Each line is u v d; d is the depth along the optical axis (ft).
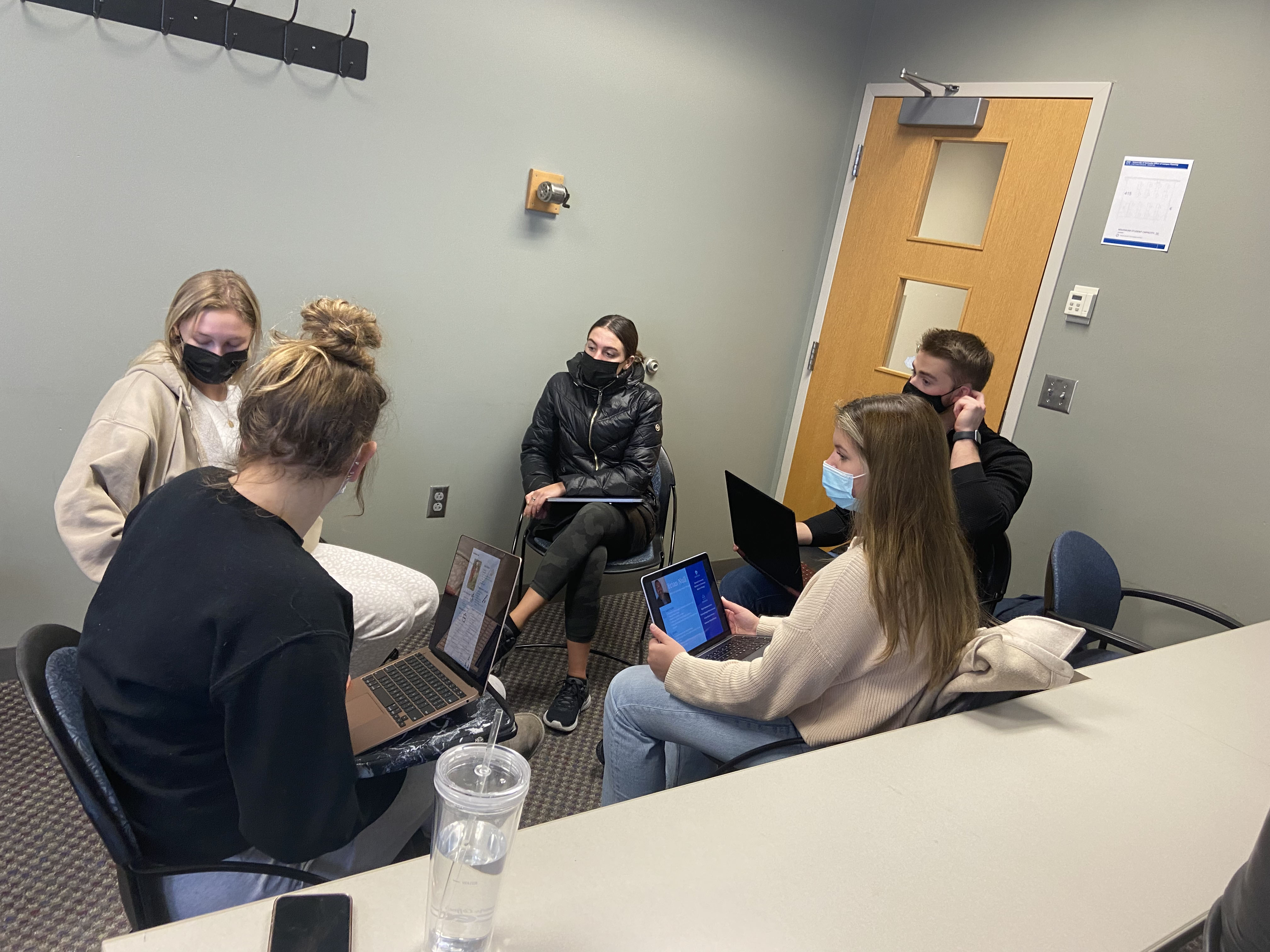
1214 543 8.20
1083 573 7.37
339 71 7.25
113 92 6.37
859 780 3.57
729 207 10.39
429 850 4.36
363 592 6.04
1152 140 8.44
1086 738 4.18
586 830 3.03
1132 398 8.71
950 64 10.11
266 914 2.51
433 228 8.24
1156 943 2.84
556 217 9.03
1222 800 3.76
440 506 9.29
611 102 8.99
